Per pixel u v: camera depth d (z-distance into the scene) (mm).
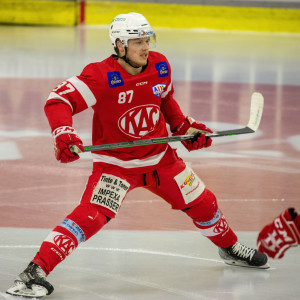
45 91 30781
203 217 11602
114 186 10812
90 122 25406
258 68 39469
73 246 10562
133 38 10570
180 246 13148
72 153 10188
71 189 17078
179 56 43125
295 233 8312
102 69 10664
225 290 11086
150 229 14133
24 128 24062
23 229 13984
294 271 12031
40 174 18359
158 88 10969
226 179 18281
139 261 12312
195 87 32781
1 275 11508
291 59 43719
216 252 12914
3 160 19688
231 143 22547
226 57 43531
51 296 10695
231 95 31094
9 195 16406
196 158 20516
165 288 11125
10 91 30453
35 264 10492
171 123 11719
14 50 43375
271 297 10820
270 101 29969
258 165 19875
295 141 23062
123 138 11008
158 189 11422
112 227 14164
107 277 11547
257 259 12016
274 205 16141
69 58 40750
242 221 14844
